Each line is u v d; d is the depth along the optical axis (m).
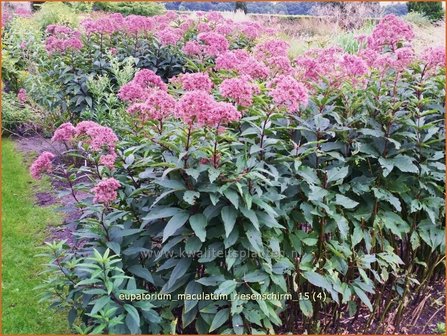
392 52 4.09
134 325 2.35
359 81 3.47
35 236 4.52
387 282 3.47
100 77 5.67
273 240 2.72
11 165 6.17
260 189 2.61
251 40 7.17
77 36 6.53
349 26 12.71
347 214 3.18
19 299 3.58
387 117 3.16
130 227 2.84
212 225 2.67
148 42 6.64
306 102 2.81
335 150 3.31
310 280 2.76
